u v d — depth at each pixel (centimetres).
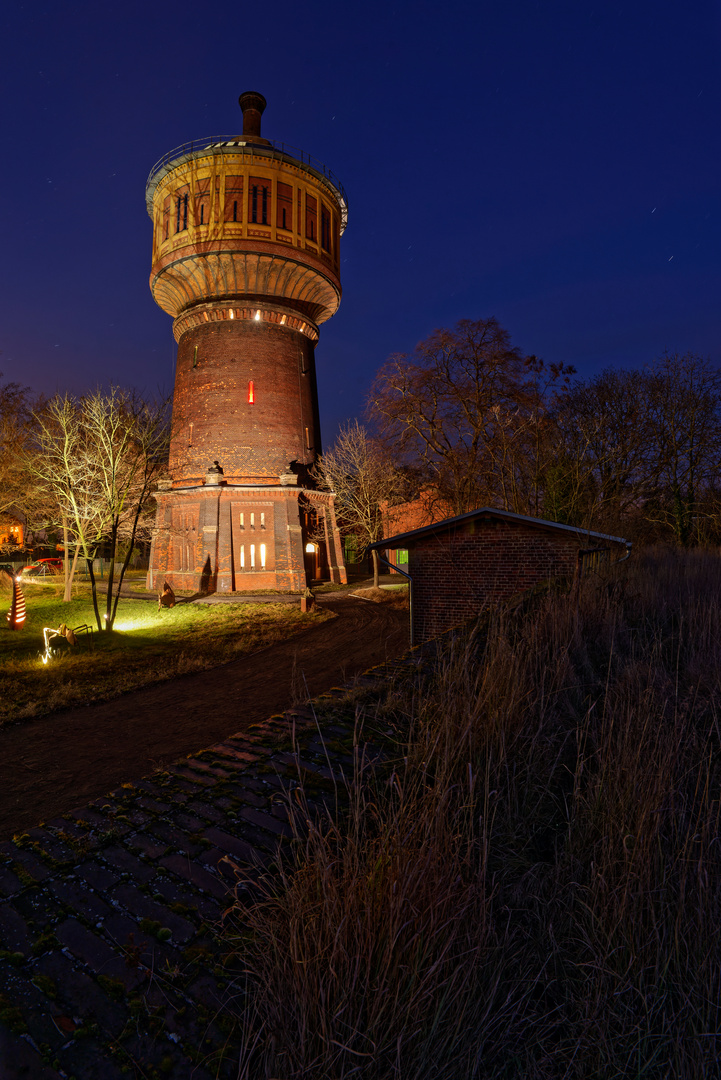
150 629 2134
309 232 3434
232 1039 200
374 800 325
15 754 867
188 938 250
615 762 314
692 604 765
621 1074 189
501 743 346
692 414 2942
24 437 3412
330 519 3825
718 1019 193
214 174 3219
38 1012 210
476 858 267
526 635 575
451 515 2962
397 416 3027
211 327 3522
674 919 222
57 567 4528
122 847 323
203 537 3244
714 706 411
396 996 179
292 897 223
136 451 2788
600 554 1251
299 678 1346
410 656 699
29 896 280
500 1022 198
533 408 2800
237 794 379
